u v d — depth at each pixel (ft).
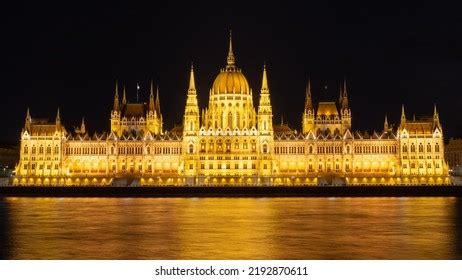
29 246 332.39
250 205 634.84
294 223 440.86
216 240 353.10
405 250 319.06
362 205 629.92
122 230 399.24
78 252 313.53
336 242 345.92
